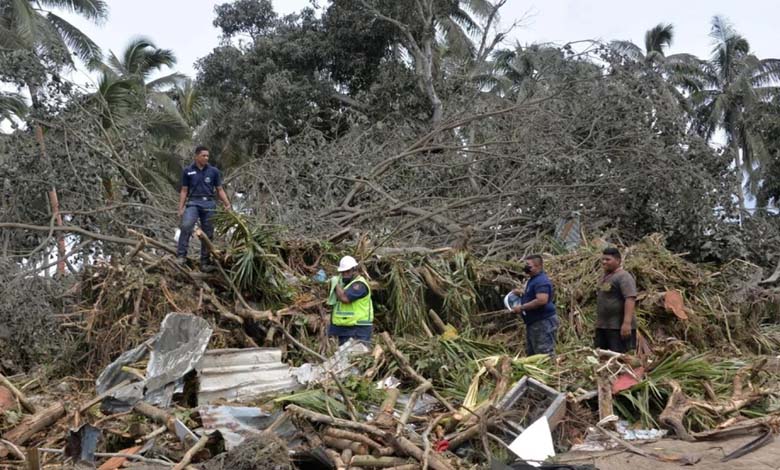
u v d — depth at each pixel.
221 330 7.63
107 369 6.08
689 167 11.54
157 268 8.21
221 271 8.31
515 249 11.65
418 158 13.17
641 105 11.93
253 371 6.05
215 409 5.00
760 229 12.23
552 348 7.36
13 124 9.99
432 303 9.07
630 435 5.36
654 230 11.92
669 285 9.38
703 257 11.62
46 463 4.61
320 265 9.09
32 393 6.77
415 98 20.30
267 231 8.64
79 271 9.17
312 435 4.69
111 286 7.69
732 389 6.23
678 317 8.77
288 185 11.91
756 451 4.99
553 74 13.01
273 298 8.30
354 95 23.12
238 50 22.73
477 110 13.73
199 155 8.55
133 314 7.42
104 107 12.42
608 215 12.19
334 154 12.49
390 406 5.20
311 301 8.26
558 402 5.34
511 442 5.12
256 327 7.80
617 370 6.09
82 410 5.31
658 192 11.66
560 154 11.68
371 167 12.75
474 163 12.91
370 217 11.48
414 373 6.04
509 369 5.92
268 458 4.23
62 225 9.58
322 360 7.02
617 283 7.23
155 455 4.71
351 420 5.02
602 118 11.94
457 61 22.70
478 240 11.87
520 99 14.43
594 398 5.81
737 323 9.47
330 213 11.73
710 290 9.73
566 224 11.61
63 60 10.45
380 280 8.84
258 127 21.45
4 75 9.76
